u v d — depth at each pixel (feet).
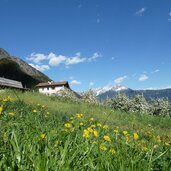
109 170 10.50
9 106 32.91
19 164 9.29
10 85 162.50
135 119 81.46
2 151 10.16
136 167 11.12
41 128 14.92
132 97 140.56
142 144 17.28
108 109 95.20
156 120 82.84
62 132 13.74
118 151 12.65
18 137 12.09
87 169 10.36
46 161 9.65
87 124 23.16
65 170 9.46
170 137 36.47
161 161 13.17
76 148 11.59
